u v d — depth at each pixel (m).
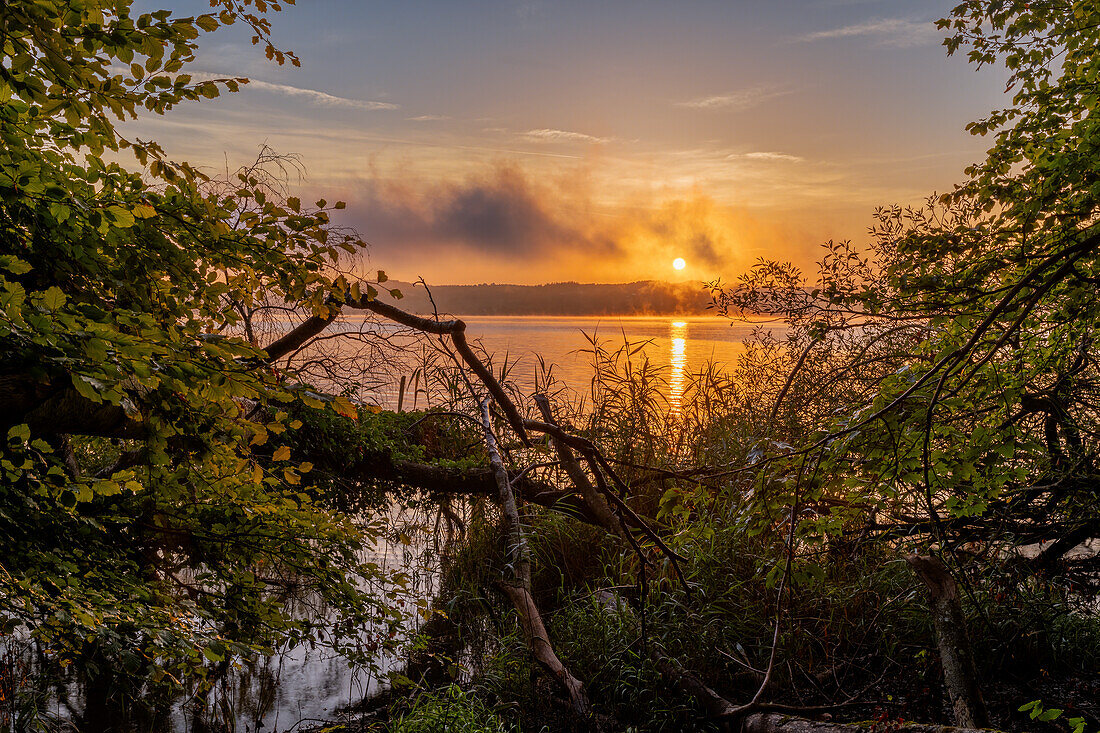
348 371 9.45
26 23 1.90
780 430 7.09
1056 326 5.14
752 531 4.46
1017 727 4.29
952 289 4.45
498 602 7.15
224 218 2.94
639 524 5.31
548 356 33.59
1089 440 5.64
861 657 4.99
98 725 4.79
